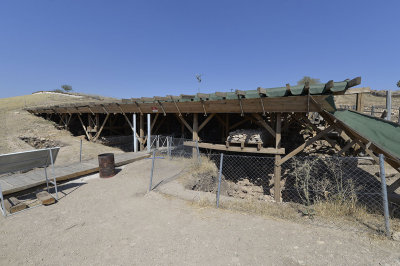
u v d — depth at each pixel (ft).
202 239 11.41
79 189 20.45
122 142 52.13
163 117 49.60
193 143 31.99
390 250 9.98
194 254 10.19
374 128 20.29
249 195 31.42
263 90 22.52
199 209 15.25
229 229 12.35
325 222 12.87
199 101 29.25
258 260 9.60
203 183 25.85
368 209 14.98
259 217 13.80
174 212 14.94
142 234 12.19
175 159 32.94
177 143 44.93
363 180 23.72
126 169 27.53
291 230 12.04
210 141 51.13
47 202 16.70
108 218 14.39
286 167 34.91
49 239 11.94
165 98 31.14
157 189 19.86
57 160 35.06
